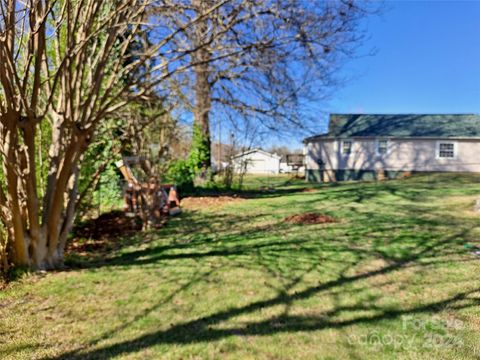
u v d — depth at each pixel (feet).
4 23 11.57
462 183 53.11
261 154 118.73
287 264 14.65
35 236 14.17
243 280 12.76
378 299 10.69
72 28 13.84
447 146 70.49
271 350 7.81
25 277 13.37
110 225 25.02
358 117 82.64
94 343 8.33
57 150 15.02
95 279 13.20
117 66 15.81
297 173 98.27
